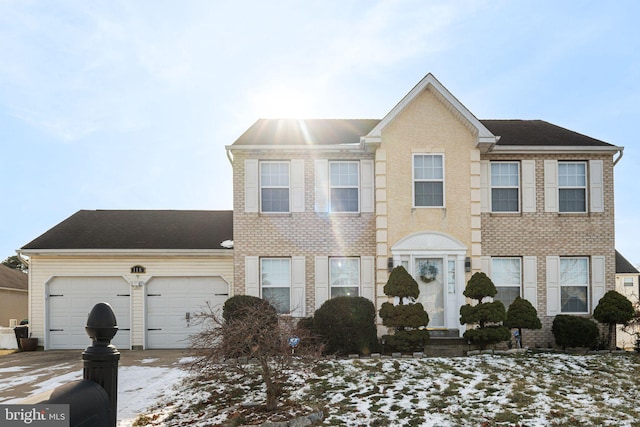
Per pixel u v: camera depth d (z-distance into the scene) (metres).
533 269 17.61
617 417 9.41
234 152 17.52
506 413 9.64
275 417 9.46
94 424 3.90
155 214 22.69
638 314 16.38
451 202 16.92
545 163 17.92
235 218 17.41
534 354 14.69
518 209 17.84
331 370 12.58
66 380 13.30
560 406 10.02
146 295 19.14
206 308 19.11
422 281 16.80
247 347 10.11
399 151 17.00
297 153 17.62
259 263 17.39
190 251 19.00
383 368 12.65
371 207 17.58
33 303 19.11
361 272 17.38
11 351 18.48
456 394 10.75
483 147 17.06
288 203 17.64
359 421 9.40
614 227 17.83
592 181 17.91
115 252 18.92
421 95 17.17
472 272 16.69
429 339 15.80
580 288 17.78
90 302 19.16
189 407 10.59
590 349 16.30
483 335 14.55
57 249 18.84
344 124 20.62
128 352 17.91
